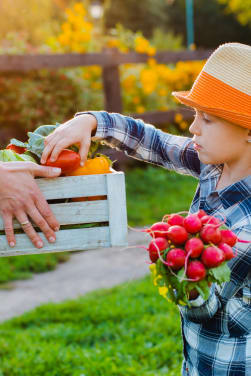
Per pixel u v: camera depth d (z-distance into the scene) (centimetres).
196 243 137
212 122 159
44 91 782
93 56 788
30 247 170
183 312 170
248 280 162
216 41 2439
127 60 838
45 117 778
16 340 404
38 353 379
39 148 178
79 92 812
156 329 398
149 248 143
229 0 1446
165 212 750
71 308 475
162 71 988
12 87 757
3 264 612
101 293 512
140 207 782
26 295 539
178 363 343
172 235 140
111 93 825
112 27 2217
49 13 1027
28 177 163
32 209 164
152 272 150
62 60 750
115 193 169
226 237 142
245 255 157
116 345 381
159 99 1009
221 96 158
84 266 620
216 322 165
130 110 970
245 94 157
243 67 158
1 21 888
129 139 200
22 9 905
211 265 138
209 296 153
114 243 170
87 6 1350
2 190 161
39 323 452
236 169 170
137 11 2239
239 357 164
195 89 166
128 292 495
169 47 1515
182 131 972
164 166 210
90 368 341
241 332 165
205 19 2417
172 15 2409
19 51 767
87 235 170
